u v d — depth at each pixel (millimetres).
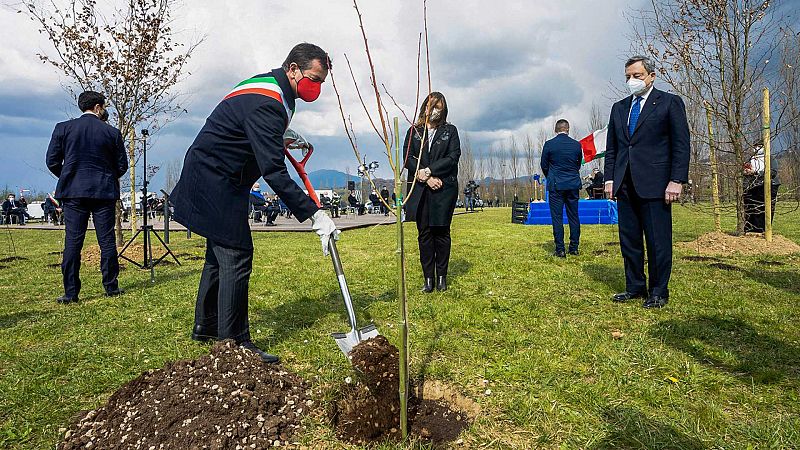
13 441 2277
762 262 6215
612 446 2137
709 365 2945
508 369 2932
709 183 8930
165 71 8352
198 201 3072
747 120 7828
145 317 4262
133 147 8562
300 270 6547
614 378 2773
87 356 3318
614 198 4590
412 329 3770
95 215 5031
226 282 3158
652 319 3869
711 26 7492
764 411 2387
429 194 4801
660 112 4148
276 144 2984
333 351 3303
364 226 14773
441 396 2727
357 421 2299
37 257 8812
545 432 2254
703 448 2082
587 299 4539
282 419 2354
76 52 7684
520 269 6105
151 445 2139
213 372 2545
